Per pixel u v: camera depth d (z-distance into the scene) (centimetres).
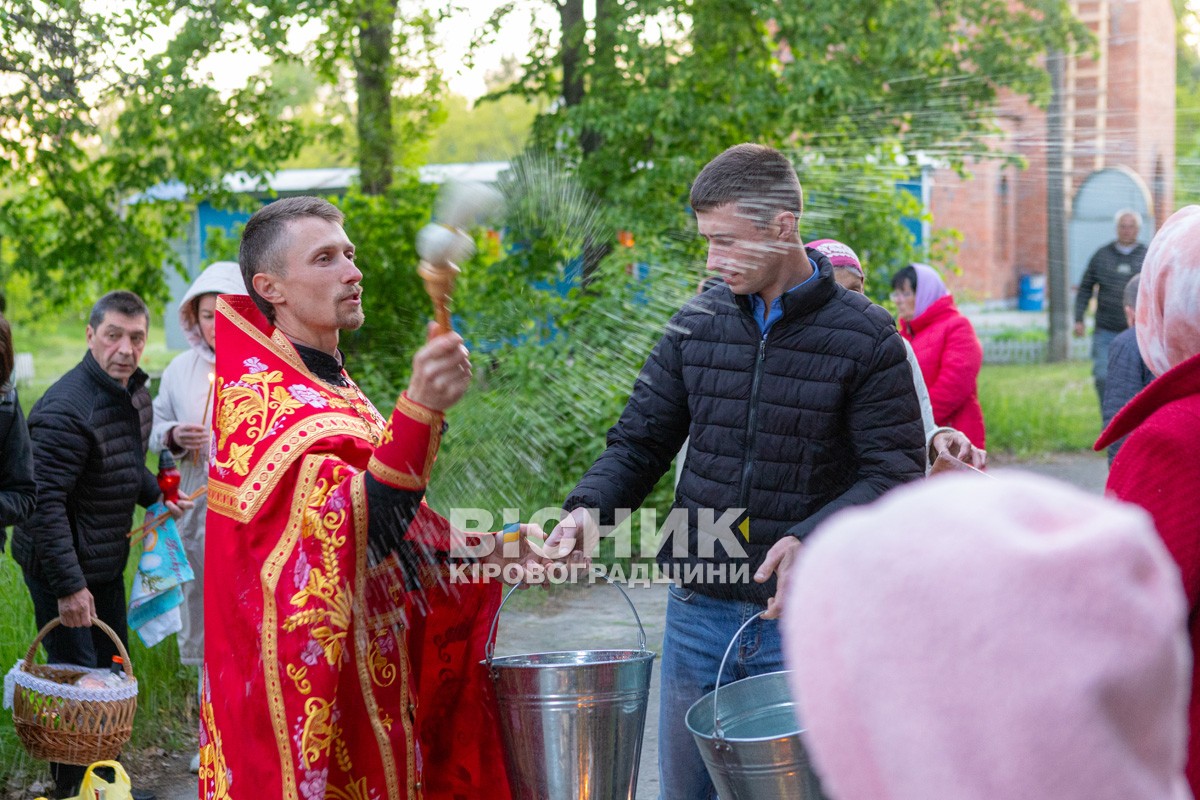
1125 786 55
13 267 541
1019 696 56
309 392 207
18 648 369
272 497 196
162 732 386
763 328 217
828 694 62
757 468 219
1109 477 159
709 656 229
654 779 351
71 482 325
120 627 354
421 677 228
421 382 178
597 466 221
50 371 1008
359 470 198
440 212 171
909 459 214
